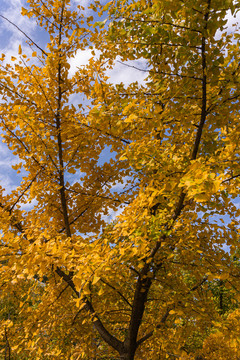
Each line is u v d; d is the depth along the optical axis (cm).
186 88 199
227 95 209
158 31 172
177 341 354
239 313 379
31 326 296
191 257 293
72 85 351
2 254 196
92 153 360
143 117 192
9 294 341
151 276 293
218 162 195
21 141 312
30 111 309
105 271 190
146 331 369
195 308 255
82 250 231
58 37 358
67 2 338
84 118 304
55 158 334
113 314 364
